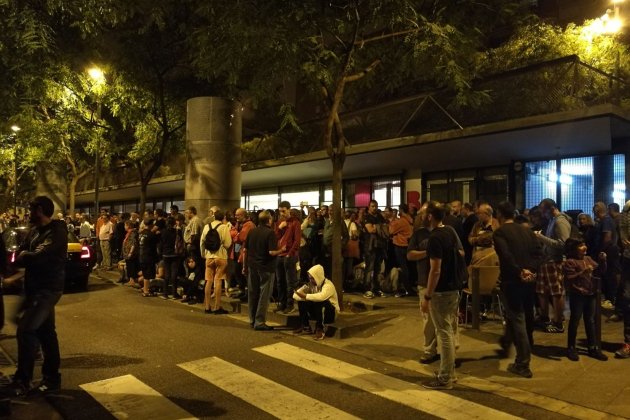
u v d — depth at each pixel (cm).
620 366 610
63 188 2103
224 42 945
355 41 957
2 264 557
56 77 1470
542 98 1042
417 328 823
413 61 1022
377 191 1694
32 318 545
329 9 912
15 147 1983
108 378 615
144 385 591
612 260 859
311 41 915
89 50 1530
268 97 1064
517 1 1240
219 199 1356
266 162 1614
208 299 1005
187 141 1391
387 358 697
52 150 1634
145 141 1659
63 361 681
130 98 1597
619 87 1055
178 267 1159
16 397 546
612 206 918
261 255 862
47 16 1131
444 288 574
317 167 1622
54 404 536
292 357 704
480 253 775
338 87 946
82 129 1620
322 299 802
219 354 717
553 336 733
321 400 543
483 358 666
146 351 730
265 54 921
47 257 547
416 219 861
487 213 770
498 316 851
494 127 1045
